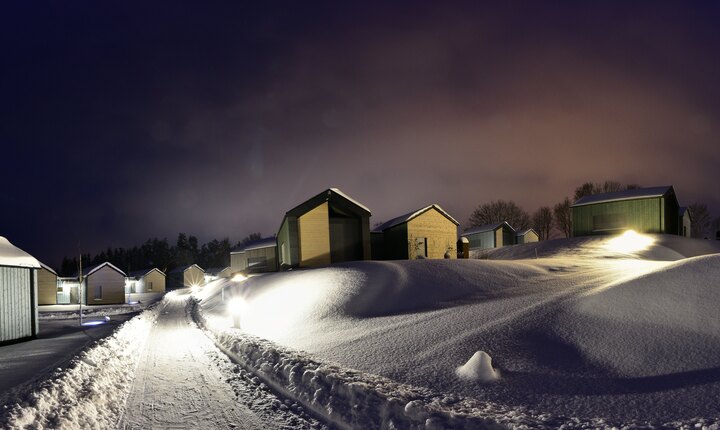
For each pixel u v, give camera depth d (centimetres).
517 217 8169
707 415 474
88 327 1902
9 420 476
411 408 523
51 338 1532
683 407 500
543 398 573
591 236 3584
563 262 1767
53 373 713
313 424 563
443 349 793
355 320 1162
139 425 571
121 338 1193
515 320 859
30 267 1505
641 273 986
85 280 4678
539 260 1911
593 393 569
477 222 8288
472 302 1141
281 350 925
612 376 611
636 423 476
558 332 777
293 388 702
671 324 709
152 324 1841
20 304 1470
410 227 2912
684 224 4003
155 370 890
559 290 1089
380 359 802
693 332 672
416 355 791
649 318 744
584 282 1154
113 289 4784
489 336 808
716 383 538
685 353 625
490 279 1423
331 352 895
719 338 639
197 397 693
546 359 694
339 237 2802
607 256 2823
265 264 4050
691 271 848
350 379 661
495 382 638
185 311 2533
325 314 1278
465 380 654
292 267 2608
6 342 1389
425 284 1410
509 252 3731
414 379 686
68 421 522
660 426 453
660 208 3334
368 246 2800
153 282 7600
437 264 1664
